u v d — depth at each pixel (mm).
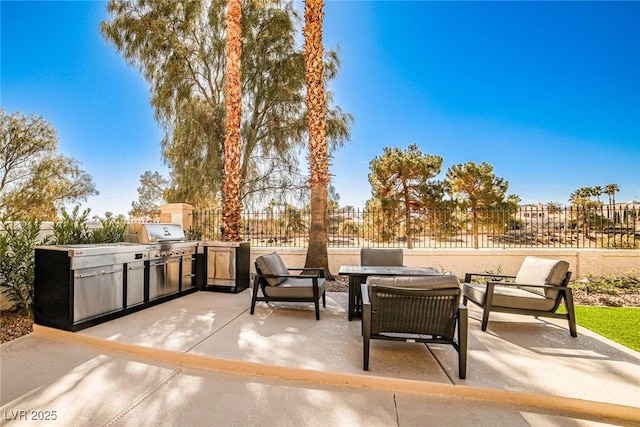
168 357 3234
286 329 4000
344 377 2791
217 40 8977
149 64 8648
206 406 2414
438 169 11359
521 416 2324
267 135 9367
